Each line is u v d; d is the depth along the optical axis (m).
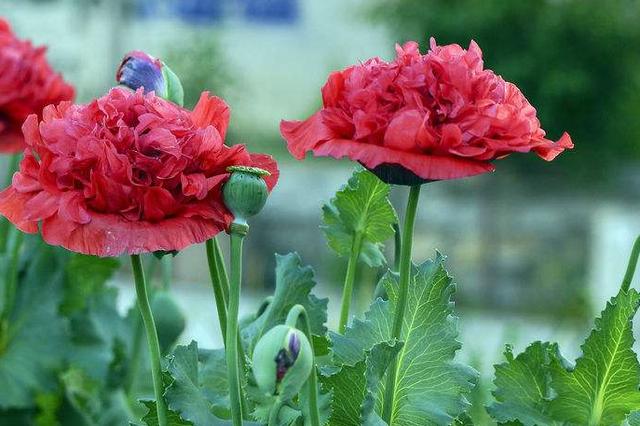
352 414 1.16
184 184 1.09
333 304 4.86
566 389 1.20
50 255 1.61
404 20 6.87
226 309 1.18
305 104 9.69
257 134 8.43
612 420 1.20
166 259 1.55
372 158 1.08
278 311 1.28
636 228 6.07
